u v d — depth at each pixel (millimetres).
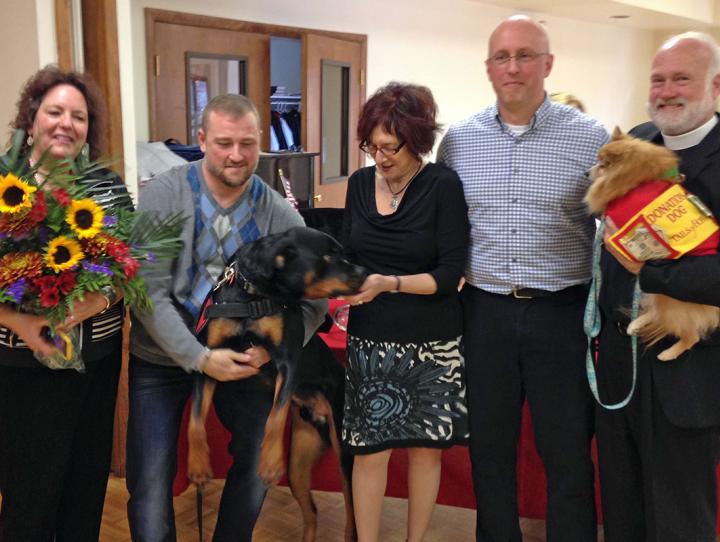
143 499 1908
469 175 2078
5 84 2621
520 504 2418
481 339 2076
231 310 1828
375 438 2068
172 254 1765
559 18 7676
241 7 4656
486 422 2094
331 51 5180
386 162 1953
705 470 1855
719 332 1777
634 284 1875
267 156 4098
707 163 1770
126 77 2668
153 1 4164
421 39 6121
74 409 1838
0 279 1526
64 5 2504
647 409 1859
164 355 1938
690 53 1773
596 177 1829
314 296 1838
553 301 2027
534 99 2000
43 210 1528
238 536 2025
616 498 2014
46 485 1838
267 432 1850
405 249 1997
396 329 2025
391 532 2605
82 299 1583
